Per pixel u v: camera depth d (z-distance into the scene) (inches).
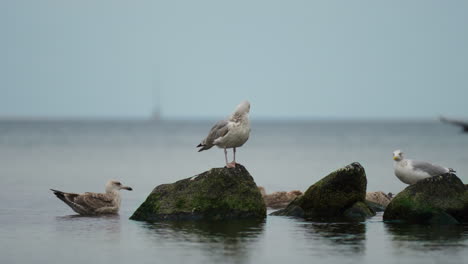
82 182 1229.1
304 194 780.0
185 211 722.8
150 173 1454.2
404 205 715.4
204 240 605.3
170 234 636.7
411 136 4224.9
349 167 763.4
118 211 811.4
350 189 766.5
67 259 534.6
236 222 708.7
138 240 606.9
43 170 1514.5
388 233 644.1
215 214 722.2
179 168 1605.6
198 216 721.0
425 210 703.7
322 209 767.7
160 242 597.0
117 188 815.7
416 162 749.3
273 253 551.8
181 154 2237.9
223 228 669.9
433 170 740.7
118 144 3073.3
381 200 868.0
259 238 617.3
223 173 732.7
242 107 696.4
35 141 3284.9
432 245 584.1
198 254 546.9
